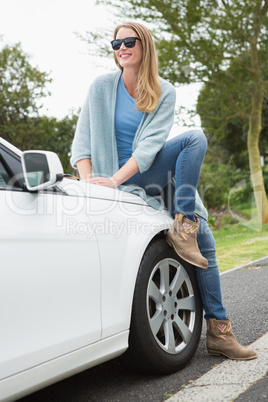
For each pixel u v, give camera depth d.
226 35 18.55
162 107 3.40
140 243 2.90
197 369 3.12
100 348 2.58
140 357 2.90
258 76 19.70
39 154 2.25
